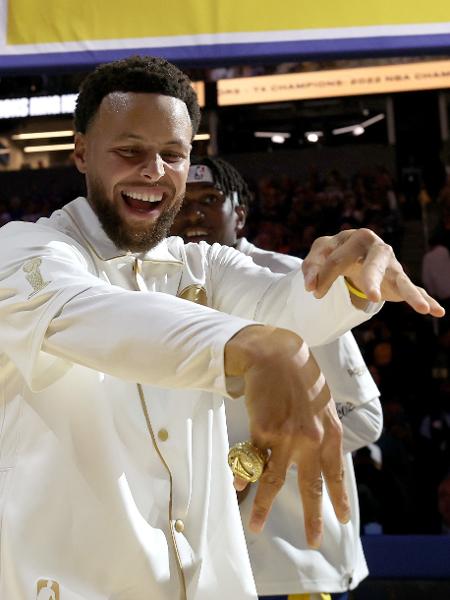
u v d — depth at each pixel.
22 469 1.28
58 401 1.31
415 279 9.77
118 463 1.30
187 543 1.33
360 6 2.64
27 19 2.68
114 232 1.49
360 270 1.23
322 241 1.26
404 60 10.09
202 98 10.34
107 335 1.09
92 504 1.27
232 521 1.39
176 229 2.72
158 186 1.47
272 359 0.98
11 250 1.31
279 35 2.65
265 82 10.27
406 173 10.36
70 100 10.44
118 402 1.36
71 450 1.28
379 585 2.82
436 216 10.04
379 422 2.36
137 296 1.13
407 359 7.77
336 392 2.28
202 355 1.02
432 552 2.84
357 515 2.31
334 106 10.54
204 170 2.70
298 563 2.08
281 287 1.53
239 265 1.65
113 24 2.66
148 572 1.26
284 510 2.14
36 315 1.18
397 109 10.52
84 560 1.25
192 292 1.56
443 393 7.28
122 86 1.46
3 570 1.24
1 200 10.76
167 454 1.36
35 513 1.25
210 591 1.33
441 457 6.66
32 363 1.18
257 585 2.07
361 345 7.95
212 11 2.65
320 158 10.49
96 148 1.48
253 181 10.39
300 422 0.97
